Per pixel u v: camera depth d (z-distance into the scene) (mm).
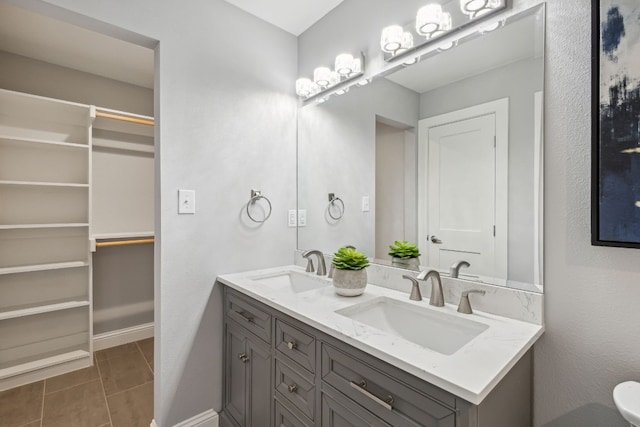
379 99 1602
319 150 1950
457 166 1298
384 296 1396
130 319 2840
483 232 1218
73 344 2469
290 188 2094
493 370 771
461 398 718
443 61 1341
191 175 1666
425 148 1406
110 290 2732
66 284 2457
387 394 887
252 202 1904
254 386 1514
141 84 2830
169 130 1593
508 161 1150
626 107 888
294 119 2117
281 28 2053
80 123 2512
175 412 1632
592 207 947
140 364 2451
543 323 1059
